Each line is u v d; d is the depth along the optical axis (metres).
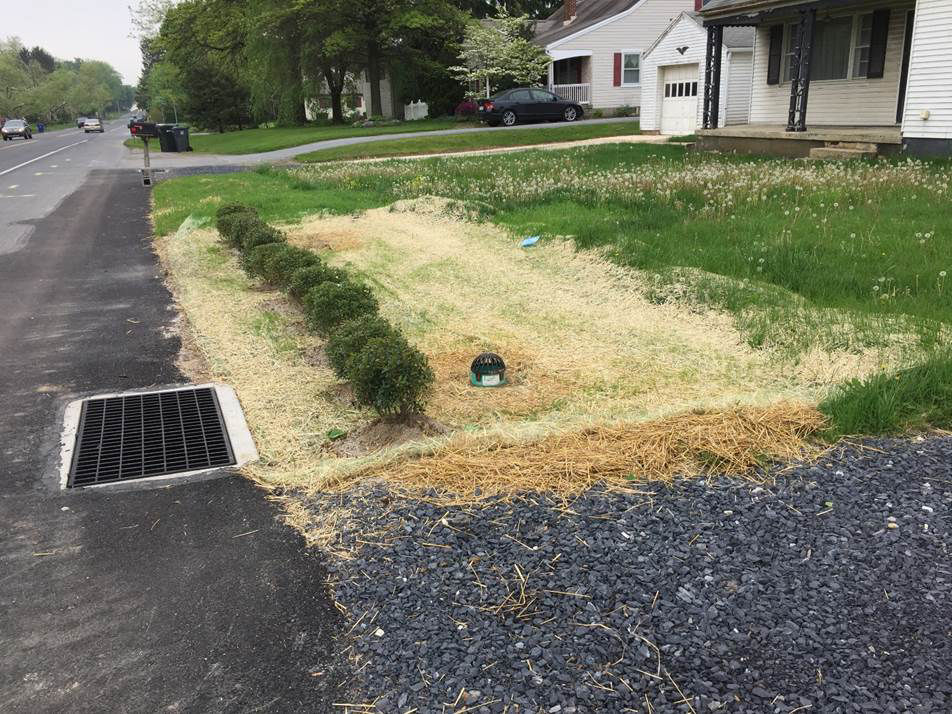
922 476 3.64
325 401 5.10
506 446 4.12
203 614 2.91
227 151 29.44
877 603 2.77
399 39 38.38
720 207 10.22
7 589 3.12
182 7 45.62
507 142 25.36
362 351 4.64
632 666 2.51
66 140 54.00
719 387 5.02
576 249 8.74
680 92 24.59
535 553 3.15
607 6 36.72
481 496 3.61
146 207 15.40
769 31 19.84
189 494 3.87
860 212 9.45
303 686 2.52
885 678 2.42
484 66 35.28
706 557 3.08
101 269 9.65
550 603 2.84
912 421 4.15
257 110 44.47
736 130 18.56
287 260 7.58
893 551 3.07
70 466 4.21
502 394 5.09
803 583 2.90
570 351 5.88
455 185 13.75
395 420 4.60
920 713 2.27
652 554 3.11
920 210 9.33
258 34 37.91
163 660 2.68
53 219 14.12
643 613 2.76
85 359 6.10
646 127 26.12
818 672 2.45
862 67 17.41
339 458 4.23
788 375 5.11
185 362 5.98
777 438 4.05
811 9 16.20
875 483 3.59
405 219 11.60
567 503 3.52
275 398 5.16
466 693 2.43
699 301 6.66
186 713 2.44
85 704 2.49
